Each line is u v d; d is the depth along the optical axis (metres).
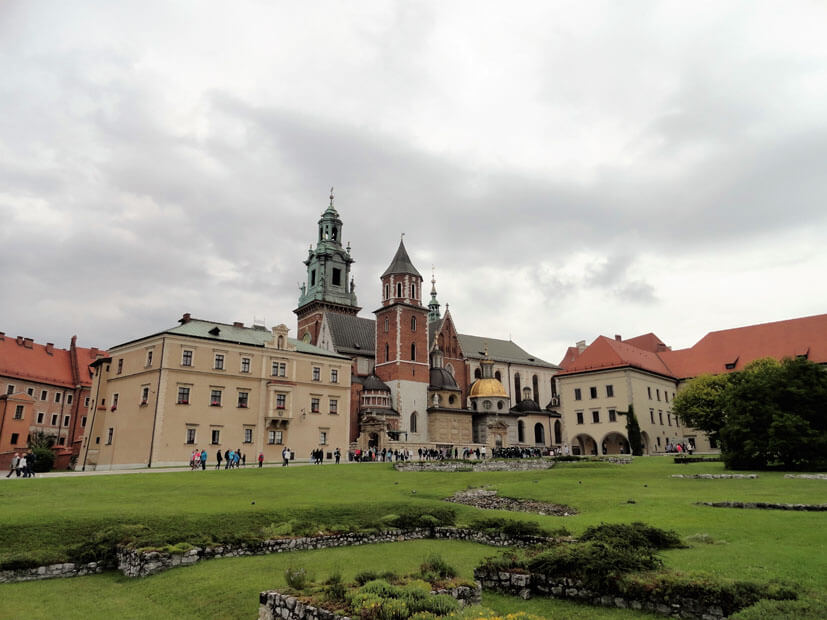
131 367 69.94
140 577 18.09
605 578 13.59
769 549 16.31
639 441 81.69
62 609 15.13
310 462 72.56
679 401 80.06
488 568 15.37
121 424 68.56
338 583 13.34
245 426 70.19
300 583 13.84
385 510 26.97
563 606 13.59
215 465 65.88
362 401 97.31
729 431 45.50
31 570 18.08
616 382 87.12
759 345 96.12
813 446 41.56
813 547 16.41
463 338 127.88
